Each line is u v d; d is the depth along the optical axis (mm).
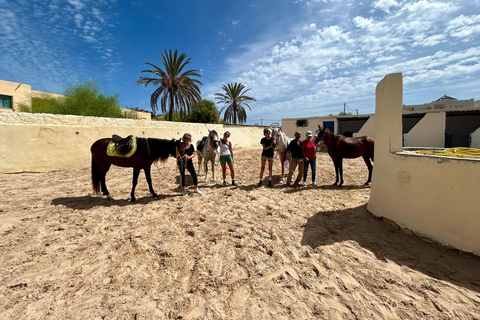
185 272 2471
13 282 2281
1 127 7293
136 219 3910
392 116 3457
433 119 15469
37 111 12141
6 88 17359
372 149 6145
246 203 4773
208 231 3455
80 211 4301
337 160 6203
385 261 2578
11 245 3004
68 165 8828
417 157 3020
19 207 4473
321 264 2572
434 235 2840
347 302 1990
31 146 7926
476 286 2131
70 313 1894
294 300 2033
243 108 29469
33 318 1843
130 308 1951
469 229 2518
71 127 8898
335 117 20250
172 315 1884
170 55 19562
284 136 6945
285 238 3205
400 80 3398
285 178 7367
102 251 2875
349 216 3951
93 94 12961
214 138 6520
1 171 7320
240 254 2814
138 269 2514
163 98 20297
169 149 5098
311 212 4199
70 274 2426
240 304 2000
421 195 2986
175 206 4602
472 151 3506
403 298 2010
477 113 16500
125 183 6852
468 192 2508
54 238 3207
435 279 2234
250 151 17562
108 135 10156
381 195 3697
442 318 1791
